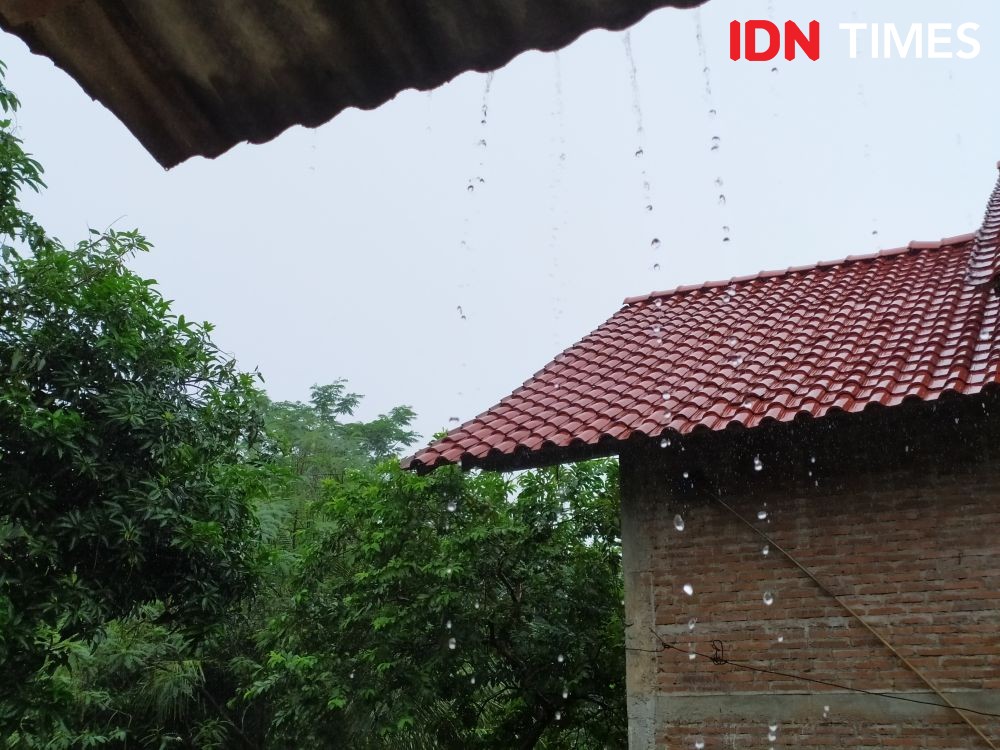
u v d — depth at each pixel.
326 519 13.42
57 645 7.86
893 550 6.18
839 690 6.05
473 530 9.88
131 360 8.38
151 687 13.98
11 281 7.98
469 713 10.16
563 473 10.68
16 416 7.36
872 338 7.14
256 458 9.90
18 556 7.49
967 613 5.88
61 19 2.30
